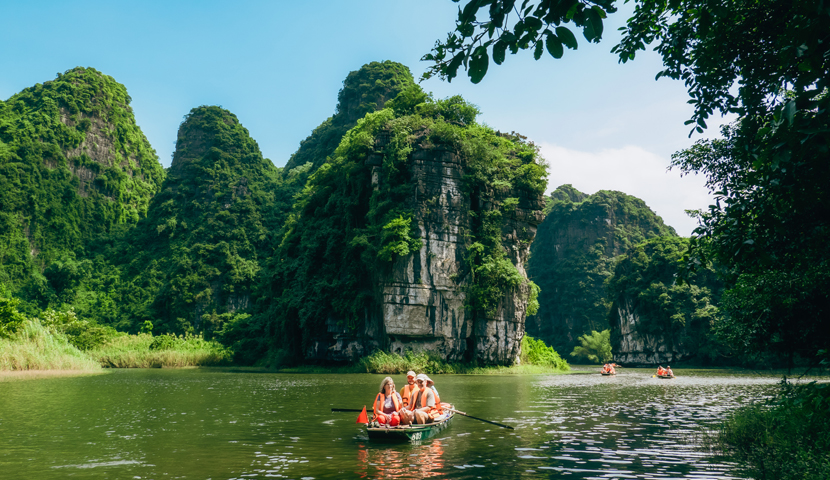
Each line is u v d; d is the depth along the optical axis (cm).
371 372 4950
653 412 1722
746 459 951
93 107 14712
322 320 5778
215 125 12625
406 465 905
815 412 829
